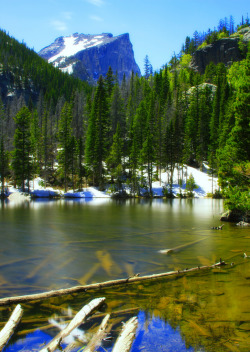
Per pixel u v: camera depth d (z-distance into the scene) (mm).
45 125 75188
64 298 5715
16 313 4801
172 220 21578
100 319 4691
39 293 5898
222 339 4035
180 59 180500
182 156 69750
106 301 5500
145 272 7801
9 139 83938
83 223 19375
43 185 61906
